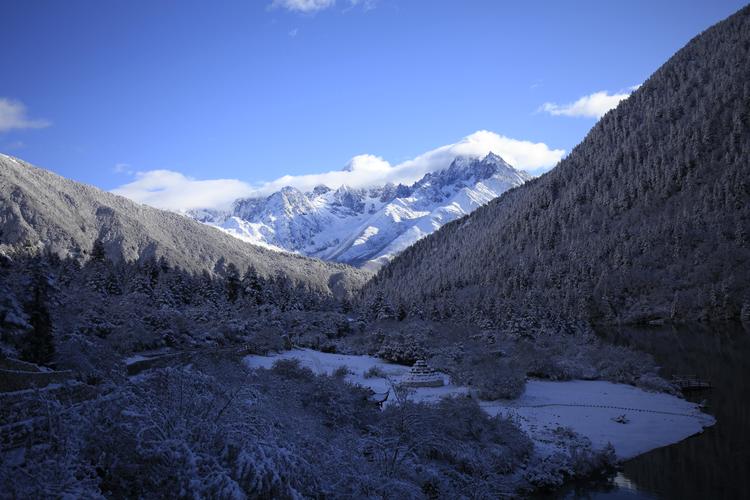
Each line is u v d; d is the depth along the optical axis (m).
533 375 52.91
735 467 27.30
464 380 46.62
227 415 14.17
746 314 100.25
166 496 11.84
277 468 12.48
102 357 29.23
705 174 157.88
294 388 27.84
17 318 24.47
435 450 23.03
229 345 56.12
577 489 25.44
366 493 14.65
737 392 44.09
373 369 50.97
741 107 173.88
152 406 13.47
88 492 10.75
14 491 10.20
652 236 141.38
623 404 40.62
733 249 120.88
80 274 76.56
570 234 171.38
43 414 13.01
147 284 74.12
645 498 24.19
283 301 94.75
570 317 94.12
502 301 118.69
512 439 28.17
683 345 76.62
